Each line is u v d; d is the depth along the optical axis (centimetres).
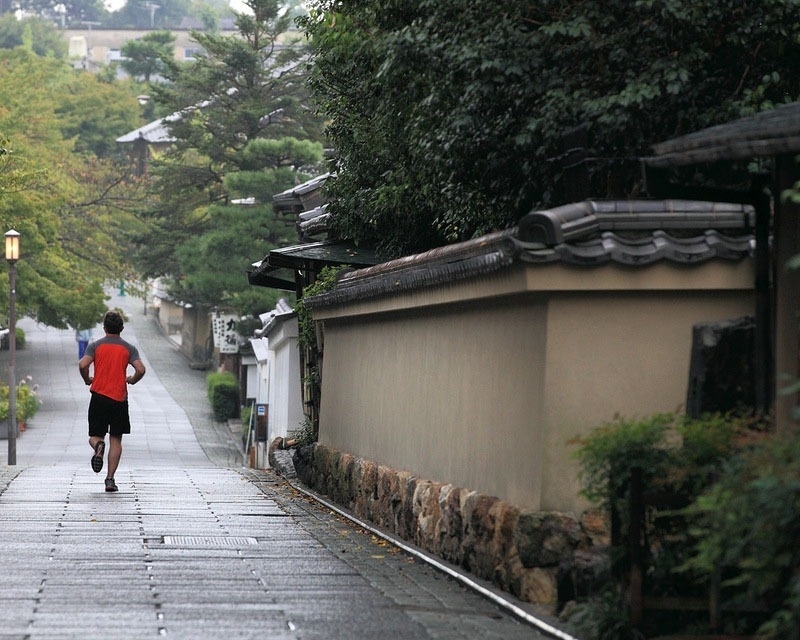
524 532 1516
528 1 2061
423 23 2191
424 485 2086
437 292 1994
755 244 1477
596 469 1299
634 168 2117
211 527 2305
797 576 1013
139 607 1458
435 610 1516
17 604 1463
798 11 2016
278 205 5538
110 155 17500
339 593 1611
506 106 2183
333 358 3225
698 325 1407
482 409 1847
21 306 9650
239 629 1342
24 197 8788
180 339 14988
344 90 3066
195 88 10494
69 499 2738
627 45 2047
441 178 2439
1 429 8231
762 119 1329
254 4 10244
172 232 10862
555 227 1497
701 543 1139
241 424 8981
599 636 1267
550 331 1552
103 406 2919
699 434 1248
